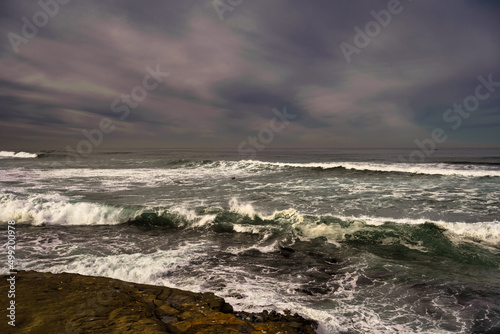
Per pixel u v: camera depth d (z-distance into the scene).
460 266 6.15
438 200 11.46
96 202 11.43
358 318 4.28
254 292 5.01
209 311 3.74
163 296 4.20
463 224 7.92
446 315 4.39
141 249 7.23
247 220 9.24
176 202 11.60
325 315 4.23
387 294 5.05
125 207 10.02
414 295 5.01
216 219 9.37
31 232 8.59
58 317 3.20
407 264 6.32
